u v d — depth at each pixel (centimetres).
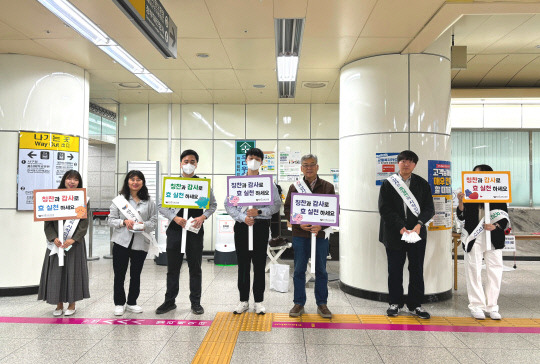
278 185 760
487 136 791
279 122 800
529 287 532
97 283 538
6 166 488
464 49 515
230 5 366
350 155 499
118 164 802
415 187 396
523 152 784
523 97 700
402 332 352
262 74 595
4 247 483
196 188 396
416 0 350
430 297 452
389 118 469
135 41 450
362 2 355
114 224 390
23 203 489
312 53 485
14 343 321
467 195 395
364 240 476
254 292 399
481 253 402
